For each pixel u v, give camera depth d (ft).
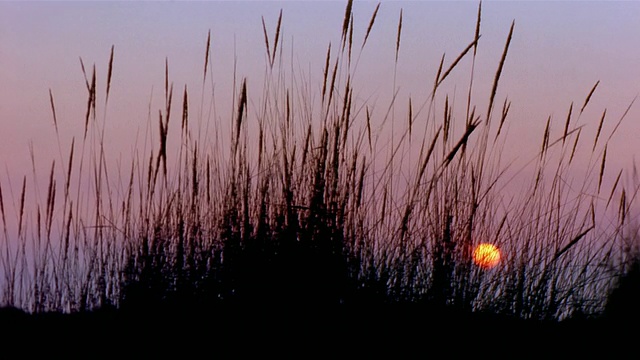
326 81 16.53
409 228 16.34
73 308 16.47
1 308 16.48
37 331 15.65
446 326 15.19
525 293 15.90
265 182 16.46
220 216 16.49
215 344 15.15
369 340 14.99
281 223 16.07
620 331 14.69
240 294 15.64
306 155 16.62
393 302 15.64
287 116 16.96
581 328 15.08
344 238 16.12
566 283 16.02
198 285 15.79
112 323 15.76
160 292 15.87
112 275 16.44
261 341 15.14
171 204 16.52
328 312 15.43
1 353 14.78
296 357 14.85
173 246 16.26
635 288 14.94
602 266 15.74
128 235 16.55
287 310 15.44
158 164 16.44
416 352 14.76
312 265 15.69
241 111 16.47
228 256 15.80
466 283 15.71
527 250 16.35
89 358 14.85
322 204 16.08
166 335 15.39
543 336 15.01
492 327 15.28
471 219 16.17
